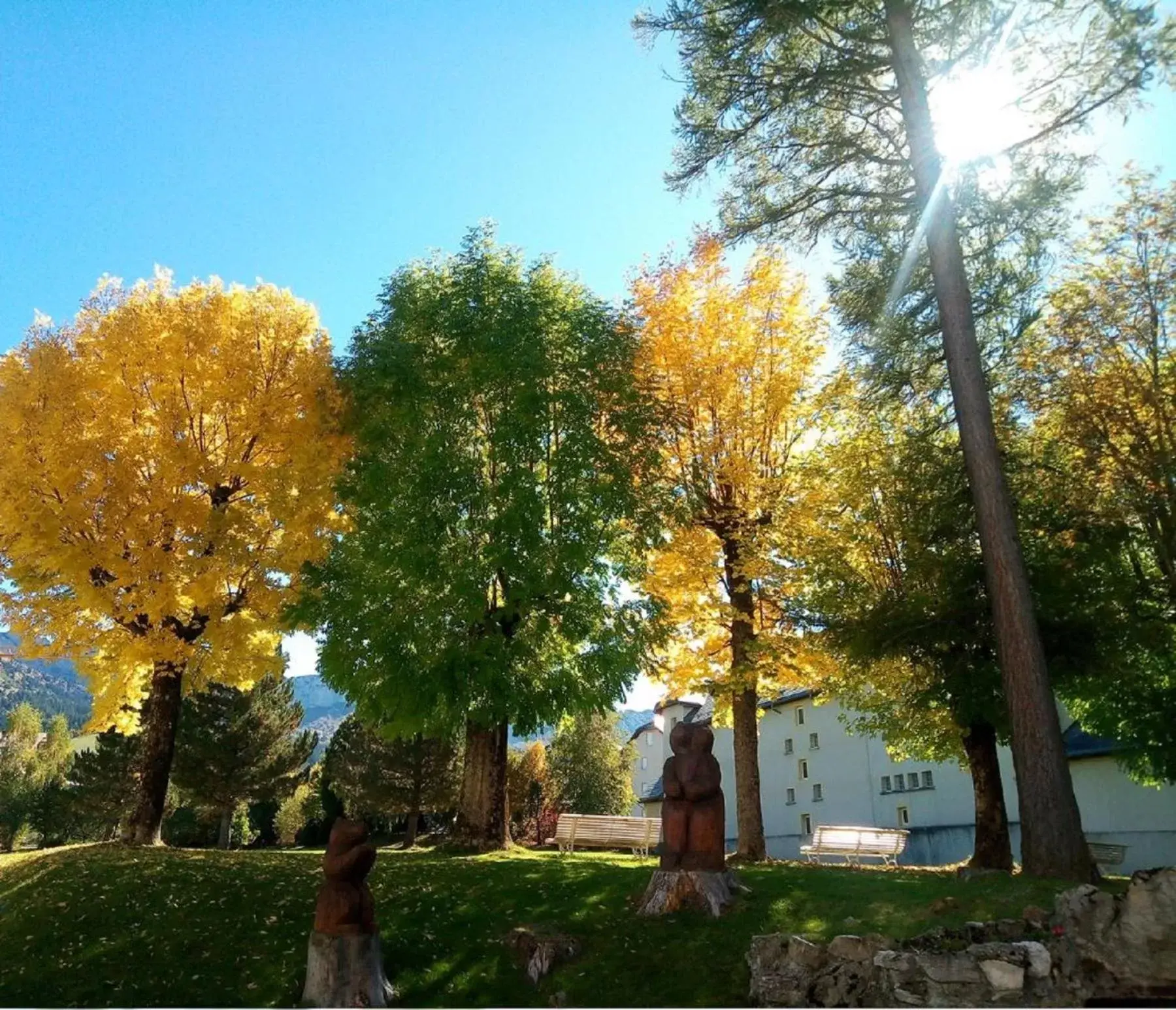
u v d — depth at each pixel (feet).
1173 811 84.38
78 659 59.41
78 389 55.88
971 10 45.44
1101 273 59.06
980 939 27.94
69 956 32.68
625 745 187.52
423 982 30.32
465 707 50.67
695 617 65.10
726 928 31.78
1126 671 59.82
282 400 58.23
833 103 50.31
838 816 127.85
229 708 134.10
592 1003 28.25
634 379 59.98
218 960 31.94
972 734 59.82
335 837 30.53
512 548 52.42
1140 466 56.80
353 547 56.95
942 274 46.21
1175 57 40.09
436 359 58.54
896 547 63.93
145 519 53.93
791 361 66.80
